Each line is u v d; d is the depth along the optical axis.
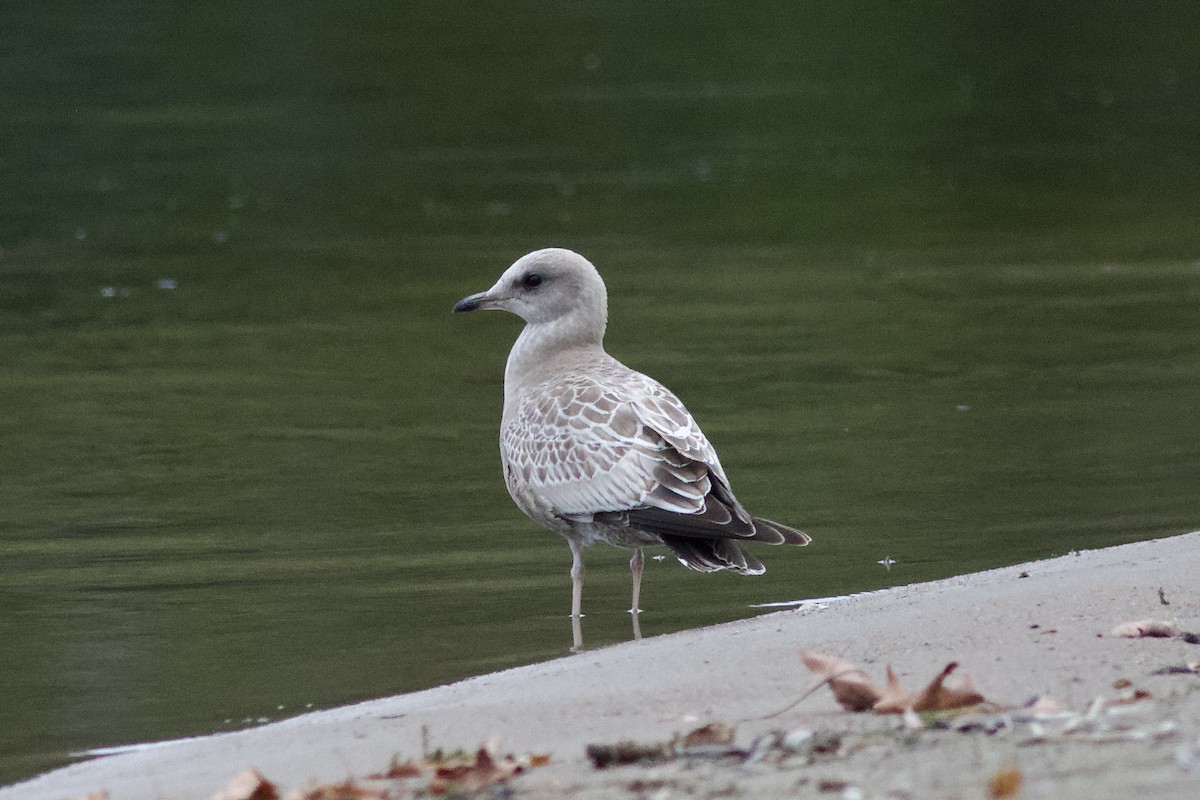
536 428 11.30
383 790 6.75
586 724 7.74
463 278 22.66
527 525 13.24
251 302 21.36
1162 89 36.22
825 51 38.72
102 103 32.62
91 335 19.70
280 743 8.11
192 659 10.23
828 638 8.98
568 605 11.30
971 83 36.53
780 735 7.02
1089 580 9.73
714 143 31.67
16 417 16.45
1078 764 6.26
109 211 26.11
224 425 16.23
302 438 15.80
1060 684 7.68
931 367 18.23
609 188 28.28
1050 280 22.67
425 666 10.03
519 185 28.38
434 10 41.25
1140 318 20.42
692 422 11.07
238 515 13.45
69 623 10.98
